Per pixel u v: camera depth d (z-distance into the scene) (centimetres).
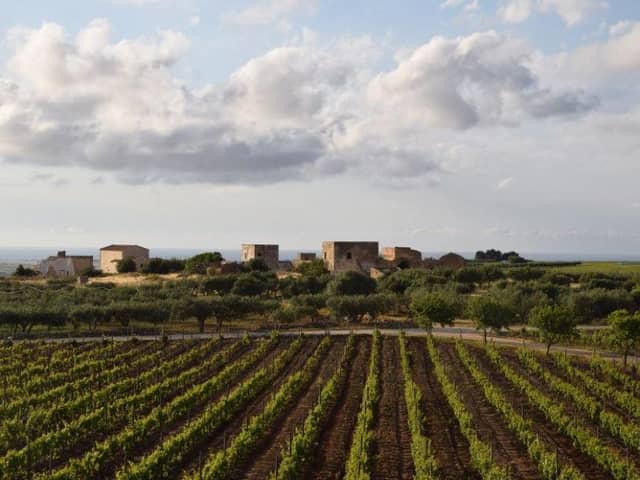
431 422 3309
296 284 9412
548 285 8306
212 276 9738
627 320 4641
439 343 5738
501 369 4597
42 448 2764
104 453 2684
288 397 3734
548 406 3375
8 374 4438
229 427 3281
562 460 2789
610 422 3106
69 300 7575
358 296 7444
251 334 6319
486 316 5575
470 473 2602
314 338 6000
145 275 11838
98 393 3675
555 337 5091
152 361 4962
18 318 6206
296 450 2608
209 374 4528
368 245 11862
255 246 13275
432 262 12288
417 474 2416
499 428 3228
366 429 2925
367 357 5134
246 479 2542
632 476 2445
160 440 2991
